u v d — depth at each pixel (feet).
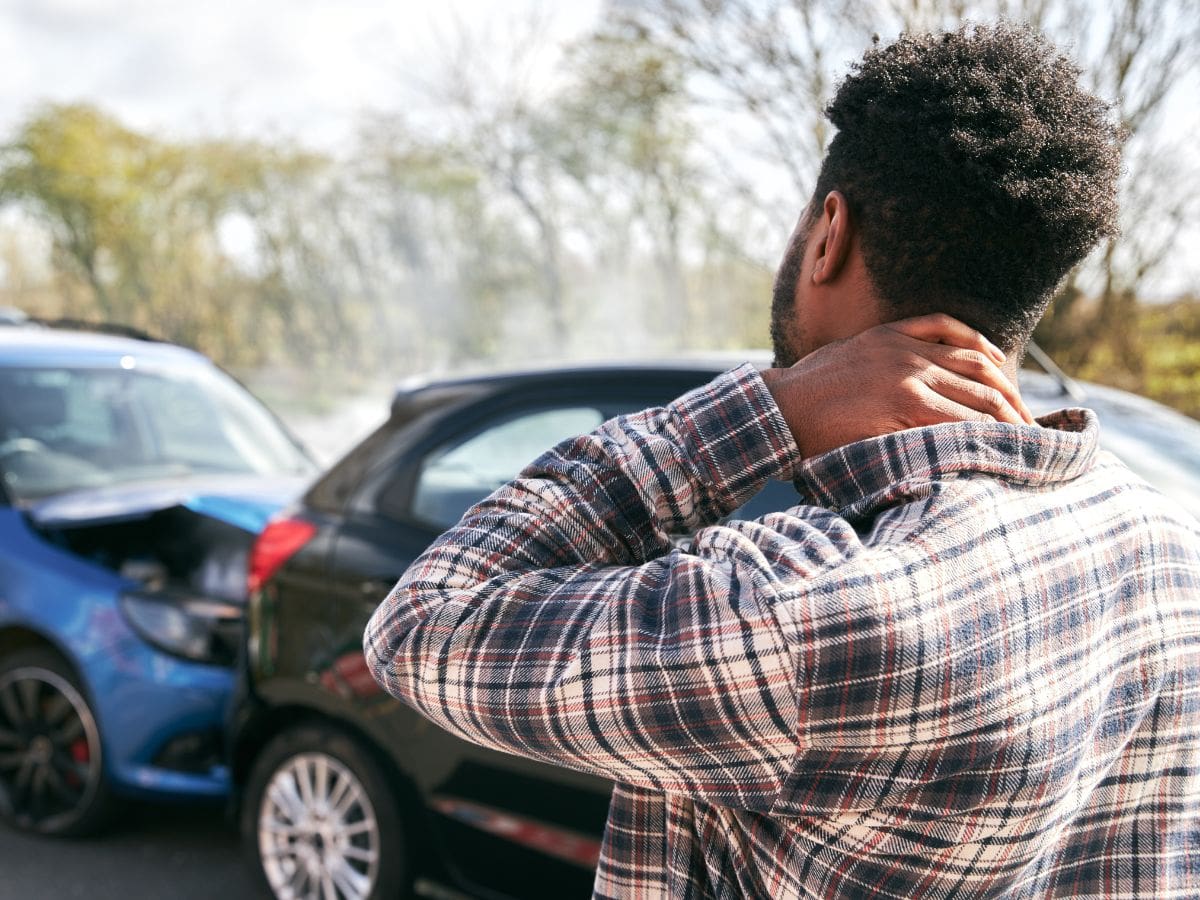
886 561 2.40
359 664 8.64
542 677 2.55
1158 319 23.17
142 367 14.99
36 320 16.71
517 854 7.98
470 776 8.14
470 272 52.70
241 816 9.86
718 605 2.43
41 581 11.60
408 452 9.17
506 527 2.81
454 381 9.45
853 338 2.81
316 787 9.24
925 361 2.69
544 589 2.69
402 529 8.86
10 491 12.40
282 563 9.18
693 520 2.85
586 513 2.80
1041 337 23.36
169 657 11.03
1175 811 2.77
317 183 57.88
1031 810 2.41
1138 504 2.89
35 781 11.91
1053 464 2.70
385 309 57.93
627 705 2.45
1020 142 2.64
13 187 67.41
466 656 2.66
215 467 14.43
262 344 64.08
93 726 11.44
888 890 2.43
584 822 7.62
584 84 34.99
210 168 61.67
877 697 2.29
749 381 2.83
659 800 2.96
